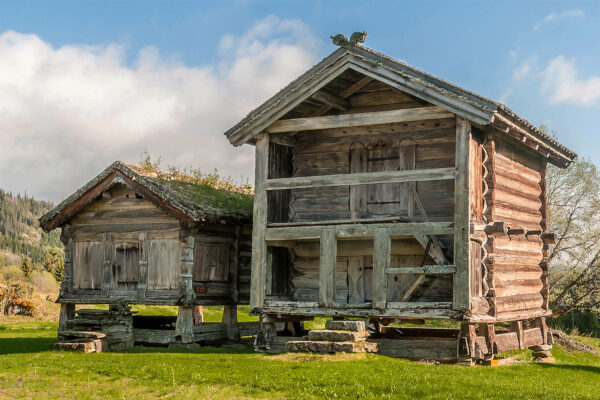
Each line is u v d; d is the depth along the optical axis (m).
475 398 9.80
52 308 31.05
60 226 19.25
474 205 14.13
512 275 15.98
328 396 9.98
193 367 12.43
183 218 16.97
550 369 13.78
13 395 10.72
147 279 17.70
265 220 16.30
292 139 17.88
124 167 17.81
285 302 15.87
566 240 29.08
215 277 17.97
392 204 16.62
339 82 16.44
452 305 13.76
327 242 15.42
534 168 18.23
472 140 14.18
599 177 28.62
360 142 17.23
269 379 11.11
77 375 12.08
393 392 10.12
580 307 28.81
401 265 16.28
